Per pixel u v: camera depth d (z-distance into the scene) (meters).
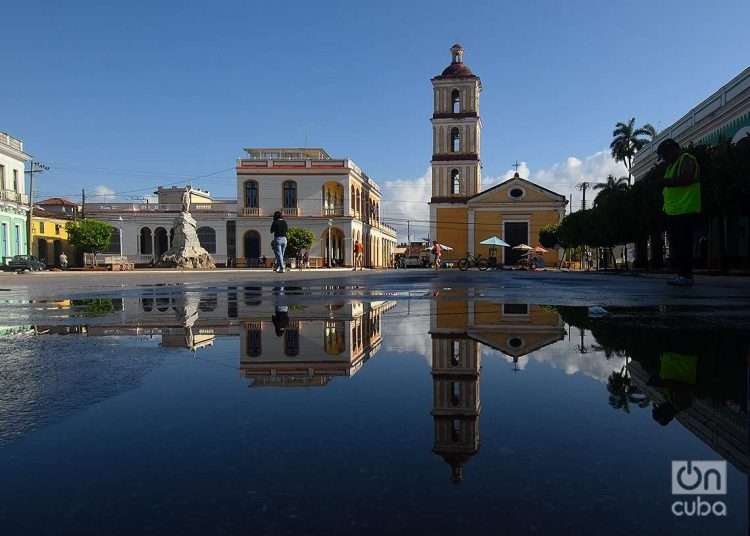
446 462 0.94
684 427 1.09
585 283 9.38
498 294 6.02
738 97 16.67
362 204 53.66
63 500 0.81
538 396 1.36
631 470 0.88
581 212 28.78
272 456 0.98
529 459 0.94
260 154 52.75
